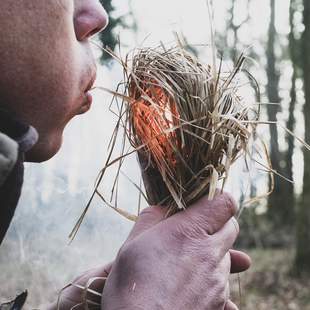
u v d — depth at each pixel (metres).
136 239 1.02
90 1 0.99
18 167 0.79
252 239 15.04
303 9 11.22
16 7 0.83
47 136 0.92
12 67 0.84
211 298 1.00
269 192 1.39
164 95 1.27
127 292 0.95
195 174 1.22
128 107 1.26
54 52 0.87
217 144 1.25
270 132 21.22
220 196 1.10
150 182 1.27
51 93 0.88
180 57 1.34
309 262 11.07
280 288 10.11
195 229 1.04
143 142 1.26
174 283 0.96
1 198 0.79
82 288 1.14
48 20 0.86
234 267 1.23
